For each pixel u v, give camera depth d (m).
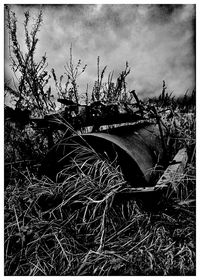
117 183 2.14
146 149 2.56
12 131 3.15
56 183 2.28
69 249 2.08
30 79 3.31
